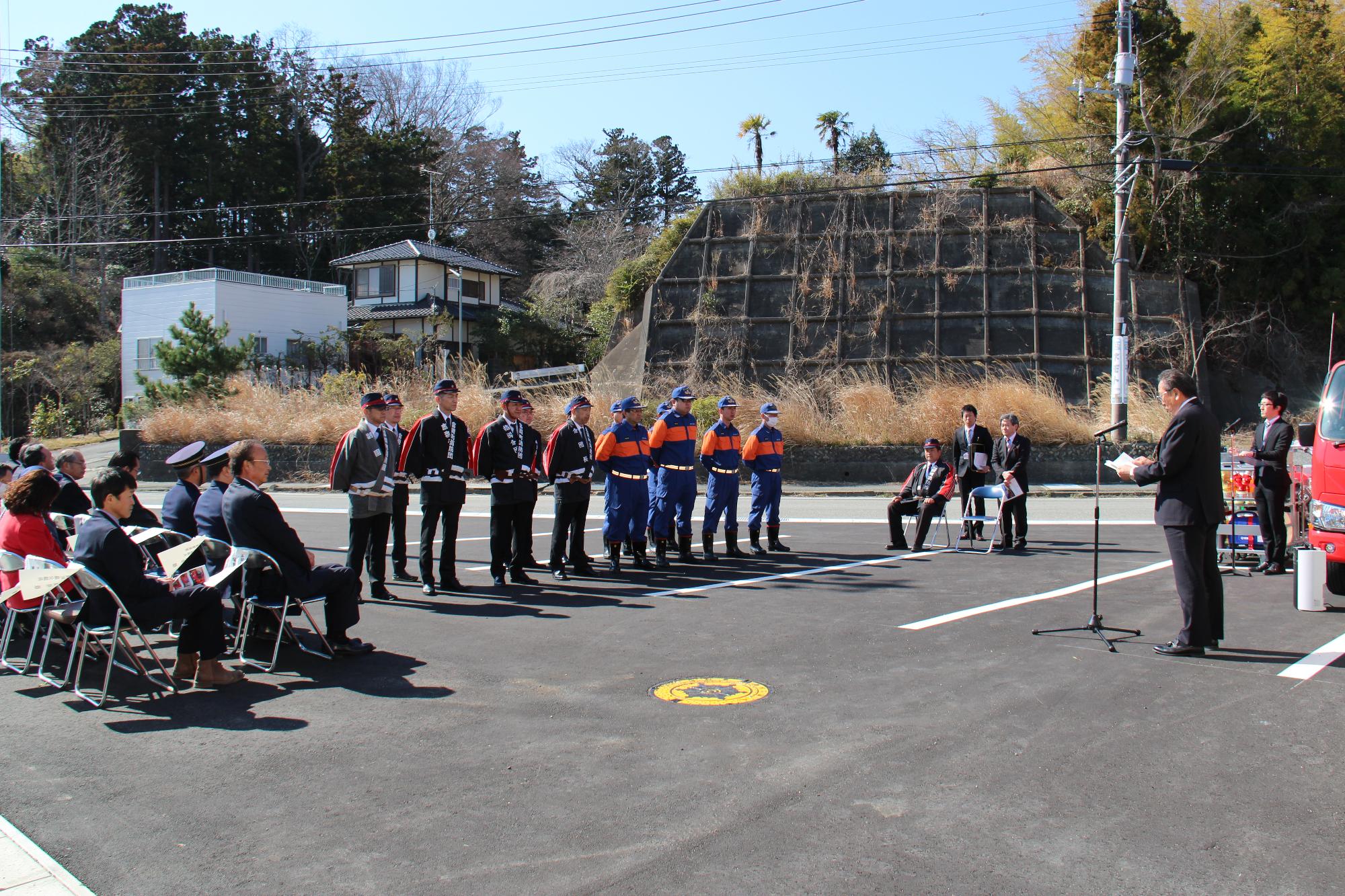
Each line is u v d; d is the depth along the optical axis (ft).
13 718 20.75
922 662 23.85
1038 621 28.27
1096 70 93.20
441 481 34.06
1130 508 59.62
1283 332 94.32
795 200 100.27
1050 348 88.22
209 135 175.42
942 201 96.27
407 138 189.16
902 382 88.63
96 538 22.06
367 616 30.30
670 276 99.04
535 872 13.44
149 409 100.63
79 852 14.33
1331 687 21.45
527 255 208.74
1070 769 16.79
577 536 37.81
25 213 173.78
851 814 15.11
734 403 41.73
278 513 24.61
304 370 126.31
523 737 18.97
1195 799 15.55
